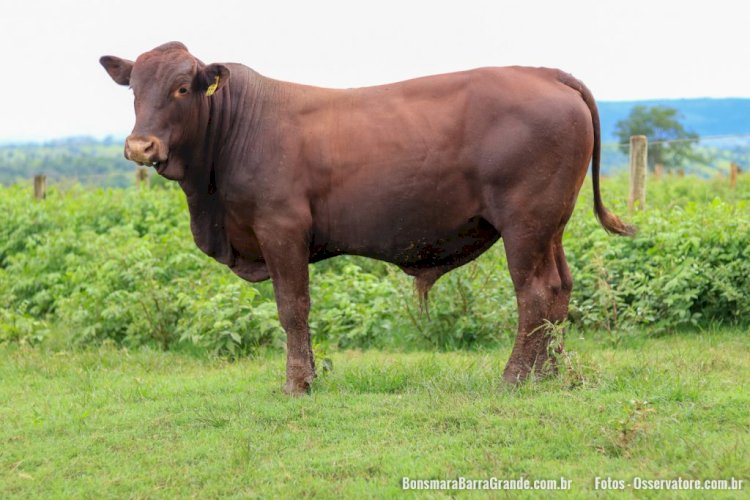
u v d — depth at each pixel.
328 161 11.09
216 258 12.08
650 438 8.84
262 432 9.96
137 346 16.17
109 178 43.81
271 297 18.11
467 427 9.69
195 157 11.38
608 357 12.83
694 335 15.03
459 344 15.49
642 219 18.34
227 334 15.09
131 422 10.65
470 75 11.10
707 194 30.64
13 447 9.97
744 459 8.20
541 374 11.20
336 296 16.91
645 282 15.97
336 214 11.18
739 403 9.91
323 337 16.36
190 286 17.05
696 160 76.62
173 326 16.25
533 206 10.76
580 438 9.04
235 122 11.30
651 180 42.12
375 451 9.14
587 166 11.17
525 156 10.68
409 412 10.21
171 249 19.09
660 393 10.30
